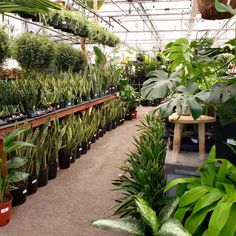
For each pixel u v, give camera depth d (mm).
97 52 5535
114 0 7996
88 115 4551
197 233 1171
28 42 3268
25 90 2986
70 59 4227
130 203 1837
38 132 2760
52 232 2135
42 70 3717
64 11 3711
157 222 1180
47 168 3012
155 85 1497
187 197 1235
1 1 753
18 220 2291
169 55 1694
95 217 2350
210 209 1148
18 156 2422
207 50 1798
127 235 2066
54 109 3426
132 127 6340
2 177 2221
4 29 2738
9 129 2545
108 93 5875
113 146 4672
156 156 2246
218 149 1635
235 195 1133
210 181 1294
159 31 12484
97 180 3156
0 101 2834
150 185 1819
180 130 1760
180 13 9195
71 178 3211
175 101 1337
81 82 4320
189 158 1839
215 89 1345
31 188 2734
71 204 2578
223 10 952
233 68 2648
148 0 7738
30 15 3027
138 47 17672
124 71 8992
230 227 1052
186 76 1637
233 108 1318
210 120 1715
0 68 3057
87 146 4285
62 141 3416
